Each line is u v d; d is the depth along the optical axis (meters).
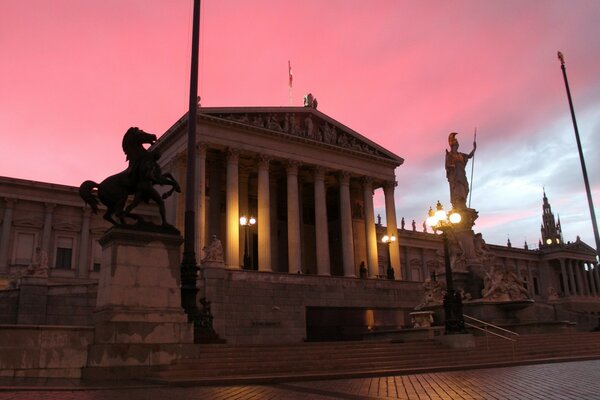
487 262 45.81
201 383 16.34
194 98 24.88
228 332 43.66
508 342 30.47
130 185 20.84
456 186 47.66
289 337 47.38
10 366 17.41
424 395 13.48
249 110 60.81
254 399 12.83
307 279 50.41
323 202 64.69
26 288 38.75
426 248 100.69
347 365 22.06
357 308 53.62
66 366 18.05
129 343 18.75
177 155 58.91
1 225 62.91
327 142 66.50
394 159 73.06
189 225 22.88
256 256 67.12
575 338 34.03
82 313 39.25
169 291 20.16
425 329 30.52
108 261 19.72
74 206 67.62
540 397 12.54
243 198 66.62
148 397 13.09
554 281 123.50
